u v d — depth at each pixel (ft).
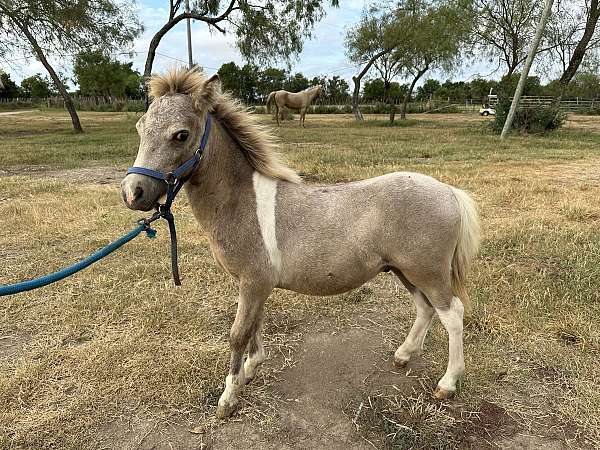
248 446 8.05
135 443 8.07
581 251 15.12
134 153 39.83
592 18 65.77
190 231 18.24
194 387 9.37
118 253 16.11
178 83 7.70
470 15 75.00
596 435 8.10
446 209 8.17
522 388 9.35
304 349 10.93
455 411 8.84
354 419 8.64
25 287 6.91
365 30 84.94
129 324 11.64
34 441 8.02
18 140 52.65
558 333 11.02
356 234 8.11
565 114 58.03
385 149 40.98
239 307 8.55
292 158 34.63
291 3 65.26
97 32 59.98
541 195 22.76
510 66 75.46
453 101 163.73
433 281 8.43
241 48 69.31
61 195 23.70
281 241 8.22
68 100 63.62
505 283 13.39
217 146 8.05
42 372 9.70
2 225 18.81
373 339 11.35
